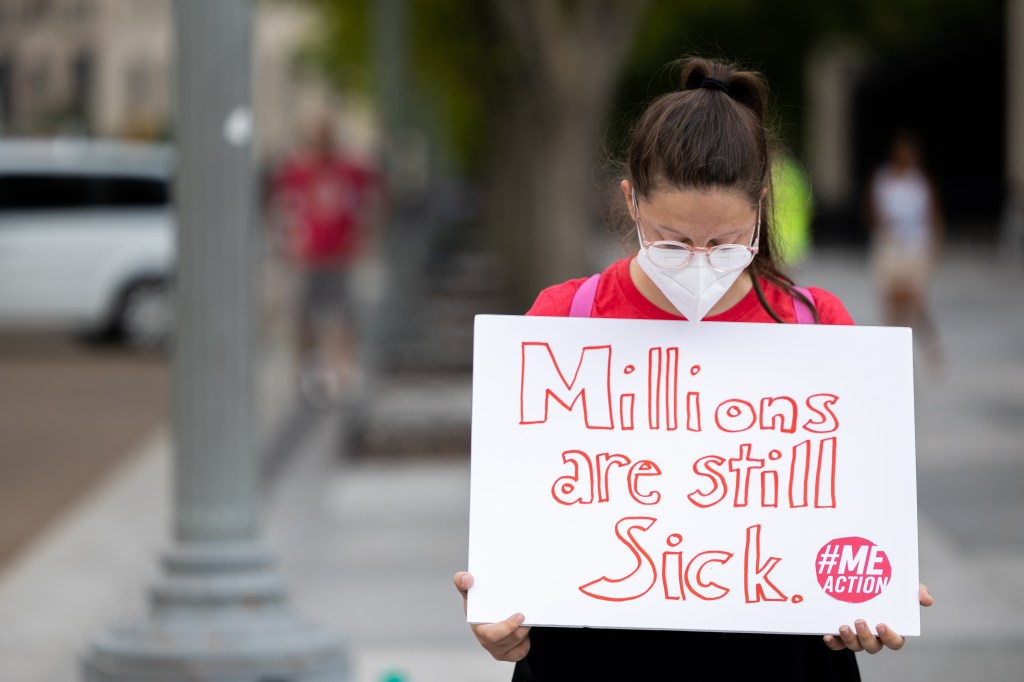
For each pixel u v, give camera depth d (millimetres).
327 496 28031
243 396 15641
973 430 31922
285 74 136625
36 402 42375
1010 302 60500
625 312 8148
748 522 7941
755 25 65375
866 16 65750
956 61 102125
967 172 104625
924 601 7902
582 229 33938
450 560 22922
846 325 8148
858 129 117062
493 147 73188
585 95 33656
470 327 55375
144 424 38500
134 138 128000
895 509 7941
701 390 8023
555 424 8016
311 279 40562
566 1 41844
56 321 52875
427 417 35406
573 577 7910
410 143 75625
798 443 7988
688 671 7980
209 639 15164
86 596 21734
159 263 53406
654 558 7918
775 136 8391
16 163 52625
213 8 15180
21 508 28188
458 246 118750
